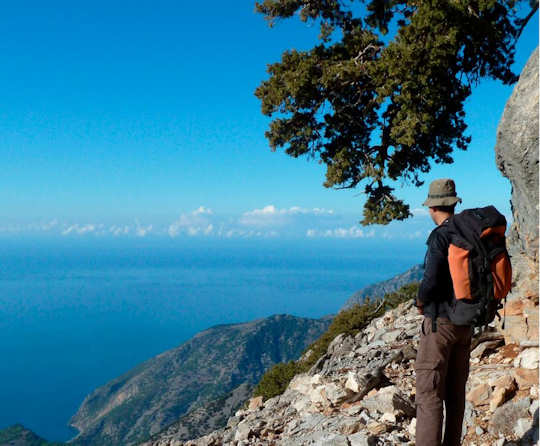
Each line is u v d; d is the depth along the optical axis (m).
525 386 5.51
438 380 4.35
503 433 5.01
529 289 6.55
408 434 5.65
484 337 7.28
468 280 4.10
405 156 18.89
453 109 17.17
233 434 8.48
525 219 6.47
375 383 7.28
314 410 7.41
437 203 4.54
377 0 15.71
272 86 18.55
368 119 19.17
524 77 6.02
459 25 14.95
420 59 15.38
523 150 5.85
